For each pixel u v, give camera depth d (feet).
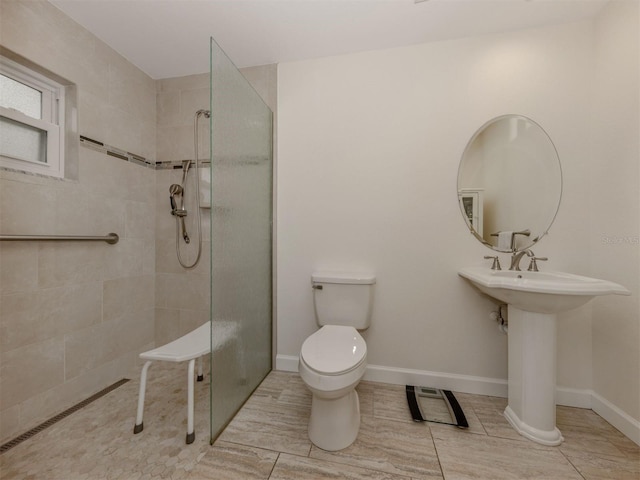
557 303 3.67
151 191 6.62
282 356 6.09
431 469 3.51
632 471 3.48
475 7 4.50
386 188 5.54
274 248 6.07
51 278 4.60
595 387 4.69
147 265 6.52
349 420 3.94
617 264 4.25
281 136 5.98
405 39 5.26
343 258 5.75
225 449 3.81
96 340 5.35
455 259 5.29
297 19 4.80
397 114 5.47
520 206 5.05
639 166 3.91
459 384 5.27
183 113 6.53
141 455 3.68
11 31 4.08
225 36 5.24
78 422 4.33
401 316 5.51
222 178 4.00
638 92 3.92
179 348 4.29
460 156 5.25
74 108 5.00
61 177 4.91
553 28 4.86
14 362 4.13
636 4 3.94
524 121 5.00
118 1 4.46
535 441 3.96
